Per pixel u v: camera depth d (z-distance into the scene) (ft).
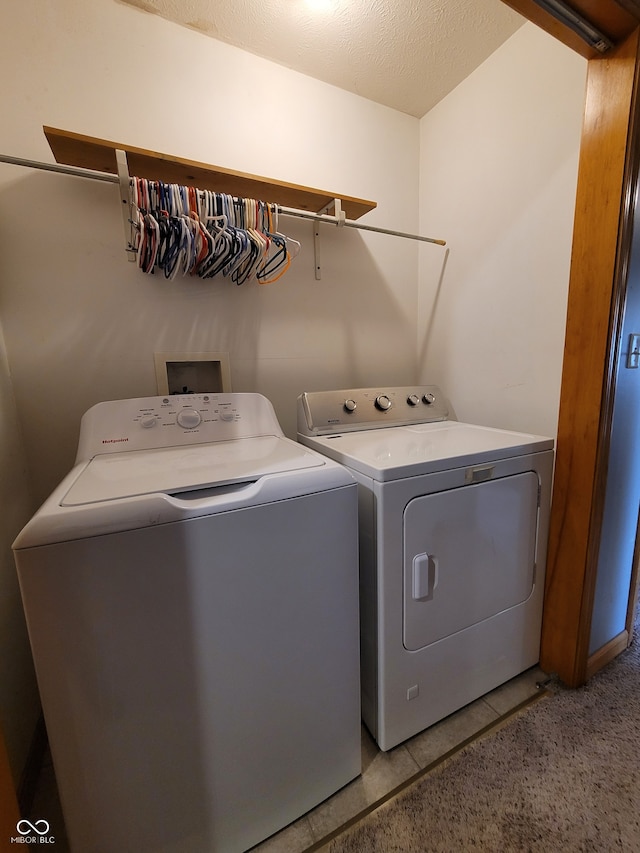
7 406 3.78
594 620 4.30
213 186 4.48
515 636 4.26
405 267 6.38
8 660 3.33
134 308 4.52
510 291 4.96
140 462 3.24
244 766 2.76
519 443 4.01
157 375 4.68
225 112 4.71
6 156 3.41
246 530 2.55
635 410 4.21
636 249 3.70
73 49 3.96
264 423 4.37
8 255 3.91
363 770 3.46
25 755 3.44
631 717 3.90
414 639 3.51
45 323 4.12
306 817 3.12
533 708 4.04
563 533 4.15
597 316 3.63
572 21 3.03
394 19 4.33
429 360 6.42
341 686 3.12
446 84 5.40
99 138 3.79
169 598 2.37
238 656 2.62
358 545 3.30
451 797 3.23
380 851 2.88
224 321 5.03
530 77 4.44
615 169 3.37
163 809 2.53
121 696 2.32
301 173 5.26
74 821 2.32
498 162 4.94
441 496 3.46
